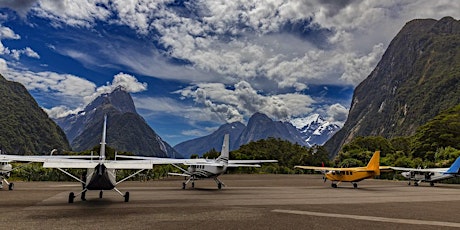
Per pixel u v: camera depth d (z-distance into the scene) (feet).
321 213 47.65
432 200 69.26
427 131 255.09
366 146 326.03
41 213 43.83
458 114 284.00
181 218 41.37
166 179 143.84
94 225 36.19
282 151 317.83
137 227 35.45
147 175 137.18
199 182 122.62
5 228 34.45
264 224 38.32
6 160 63.31
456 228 37.88
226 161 86.22
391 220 42.50
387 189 104.27
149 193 74.90
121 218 40.65
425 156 241.35
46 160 54.90
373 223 40.19
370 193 86.74
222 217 42.65
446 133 246.47
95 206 50.85
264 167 245.45
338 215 46.03
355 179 107.55
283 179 157.28
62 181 118.32
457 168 119.85
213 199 64.18
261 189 92.89
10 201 56.29
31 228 34.47
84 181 56.24
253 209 50.57
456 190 104.47
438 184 151.33
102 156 53.01
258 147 316.40
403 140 355.56
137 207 50.52
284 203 59.21
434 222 41.47
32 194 68.33
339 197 73.00
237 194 75.66
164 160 65.41
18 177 120.78
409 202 64.59
